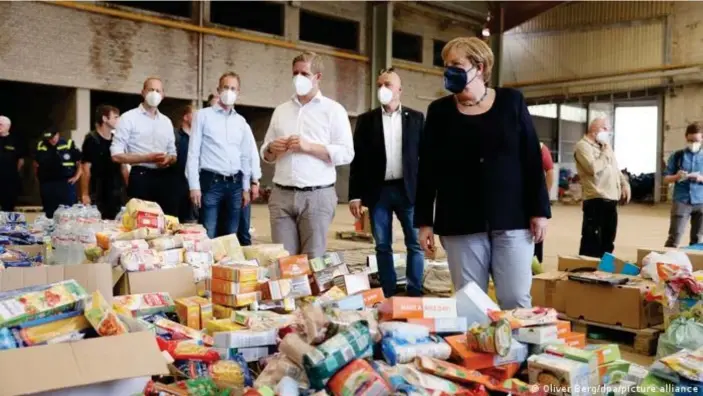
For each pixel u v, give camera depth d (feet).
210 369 6.97
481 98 8.35
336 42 54.75
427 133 8.82
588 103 72.43
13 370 5.11
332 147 11.71
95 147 19.44
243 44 47.06
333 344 5.98
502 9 63.36
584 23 65.87
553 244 26.84
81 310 6.28
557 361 6.81
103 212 19.76
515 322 7.51
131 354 5.66
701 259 13.64
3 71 35.91
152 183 15.89
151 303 9.15
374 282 15.83
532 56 70.03
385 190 14.11
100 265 8.04
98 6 39.22
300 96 11.89
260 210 43.06
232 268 9.29
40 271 7.67
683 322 9.71
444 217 8.62
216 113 14.71
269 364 6.64
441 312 7.62
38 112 42.42
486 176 8.25
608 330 12.52
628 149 82.07
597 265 14.52
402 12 57.93
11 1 35.96
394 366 6.48
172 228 11.61
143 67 41.73
